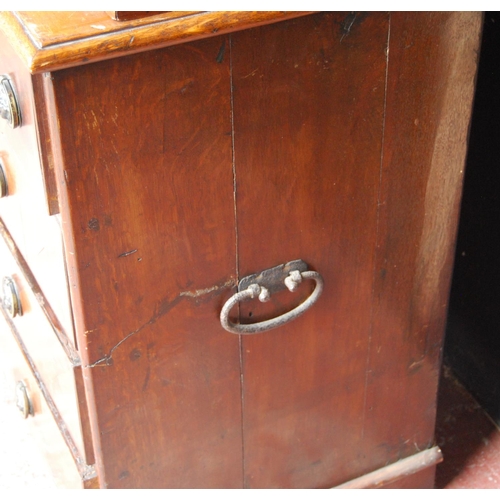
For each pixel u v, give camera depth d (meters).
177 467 1.36
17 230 1.37
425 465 1.64
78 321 1.13
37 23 0.92
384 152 1.20
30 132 1.03
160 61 0.98
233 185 1.11
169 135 1.03
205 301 1.20
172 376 1.25
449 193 1.30
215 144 1.07
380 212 1.26
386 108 1.16
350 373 1.43
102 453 1.26
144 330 1.18
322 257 1.25
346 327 1.37
